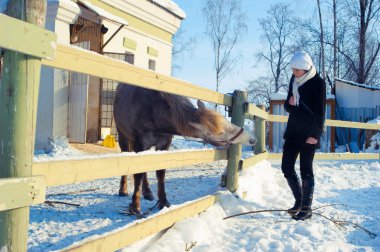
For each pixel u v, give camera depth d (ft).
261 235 14.08
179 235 12.99
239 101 18.35
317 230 15.16
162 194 17.70
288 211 17.06
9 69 7.78
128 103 17.85
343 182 26.13
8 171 7.75
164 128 17.03
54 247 12.78
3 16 7.07
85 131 37.58
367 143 51.11
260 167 23.48
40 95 36.83
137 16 49.88
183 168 31.65
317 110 16.62
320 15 92.43
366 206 19.84
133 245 11.40
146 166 12.15
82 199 19.67
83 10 39.37
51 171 8.44
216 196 16.97
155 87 12.11
